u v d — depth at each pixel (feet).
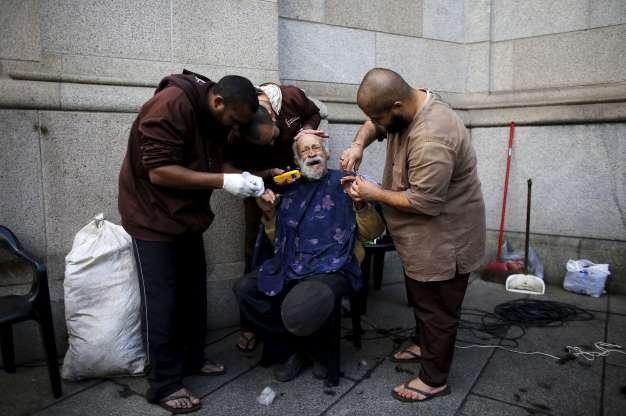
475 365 8.95
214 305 10.82
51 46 9.15
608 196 13.14
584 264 13.16
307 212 8.71
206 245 10.63
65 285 8.27
